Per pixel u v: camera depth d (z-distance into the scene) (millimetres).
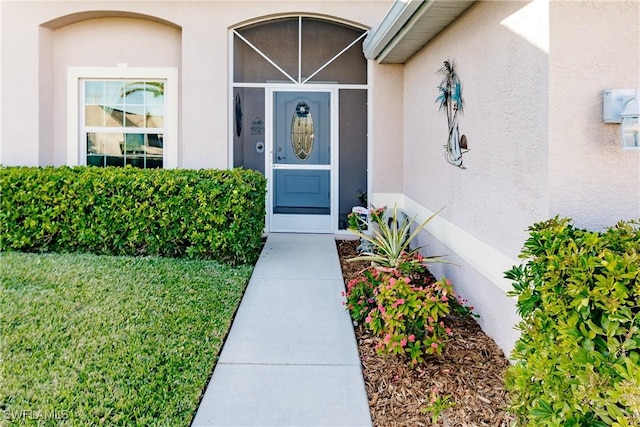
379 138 7570
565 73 2918
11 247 6402
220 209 6020
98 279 5102
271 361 3584
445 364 3467
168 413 2846
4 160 7562
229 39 7480
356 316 4215
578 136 2934
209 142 7480
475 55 4176
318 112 8055
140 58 7777
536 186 3104
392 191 7629
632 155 2920
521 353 2449
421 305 3463
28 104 7531
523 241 3289
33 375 3170
